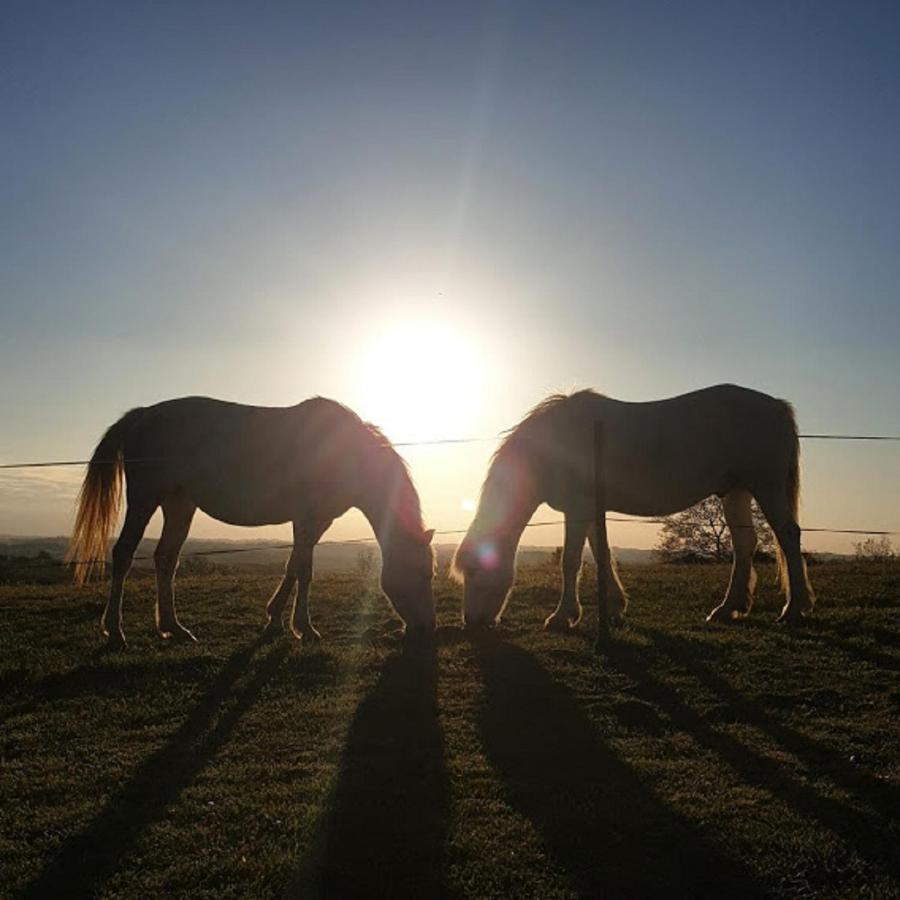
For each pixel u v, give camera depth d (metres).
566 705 3.66
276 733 3.41
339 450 5.15
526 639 4.89
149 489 5.20
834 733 3.32
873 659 4.30
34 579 10.41
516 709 3.63
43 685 4.21
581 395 5.48
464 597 5.29
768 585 7.01
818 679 3.97
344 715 3.59
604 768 3.00
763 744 3.22
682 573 8.27
